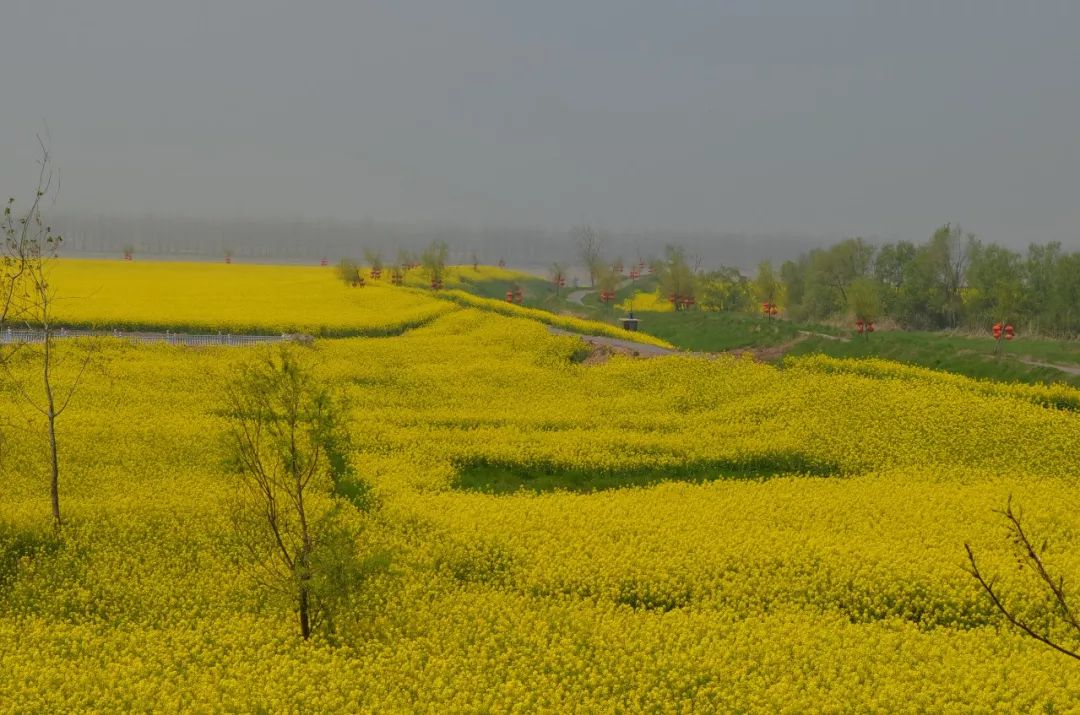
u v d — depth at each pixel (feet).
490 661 59.11
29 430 110.22
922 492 96.78
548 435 119.65
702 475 107.14
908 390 133.59
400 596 69.92
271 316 227.81
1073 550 79.51
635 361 164.45
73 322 201.36
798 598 70.85
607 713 52.65
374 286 322.14
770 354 193.88
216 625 64.75
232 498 82.43
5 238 78.95
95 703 52.95
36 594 70.38
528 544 80.33
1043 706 53.11
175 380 146.82
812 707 53.01
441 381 154.92
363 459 107.65
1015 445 111.86
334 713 52.75
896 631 65.87
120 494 90.38
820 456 110.83
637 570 74.69
